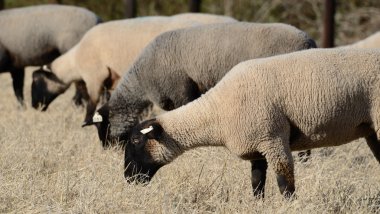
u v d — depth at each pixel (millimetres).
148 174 23047
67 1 69250
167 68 29125
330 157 26766
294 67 21344
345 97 21016
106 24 35312
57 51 42062
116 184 22453
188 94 29047
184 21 33438
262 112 21203
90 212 20234
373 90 21109
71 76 38312
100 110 30641
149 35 33562
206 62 28438
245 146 21531
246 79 21500
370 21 64438
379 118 21078
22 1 69312
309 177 23219
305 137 21562
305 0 65938
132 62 32406
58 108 39625
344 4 65250
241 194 22562
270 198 21734
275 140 21250
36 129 31359
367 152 28281
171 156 22781
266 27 28312
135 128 23016
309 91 21094
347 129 21359
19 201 21250
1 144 27703
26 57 42188
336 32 64250
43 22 41781
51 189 22250
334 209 21203
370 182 24078
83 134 31062
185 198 22000
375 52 21484
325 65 21203
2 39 42188
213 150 26359
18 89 42812
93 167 24016
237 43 28188
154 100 29984
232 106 21531
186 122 22312
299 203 20797
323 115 21094
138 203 21188
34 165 24984
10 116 35812
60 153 26531
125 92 30422
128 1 55469
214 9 67812
